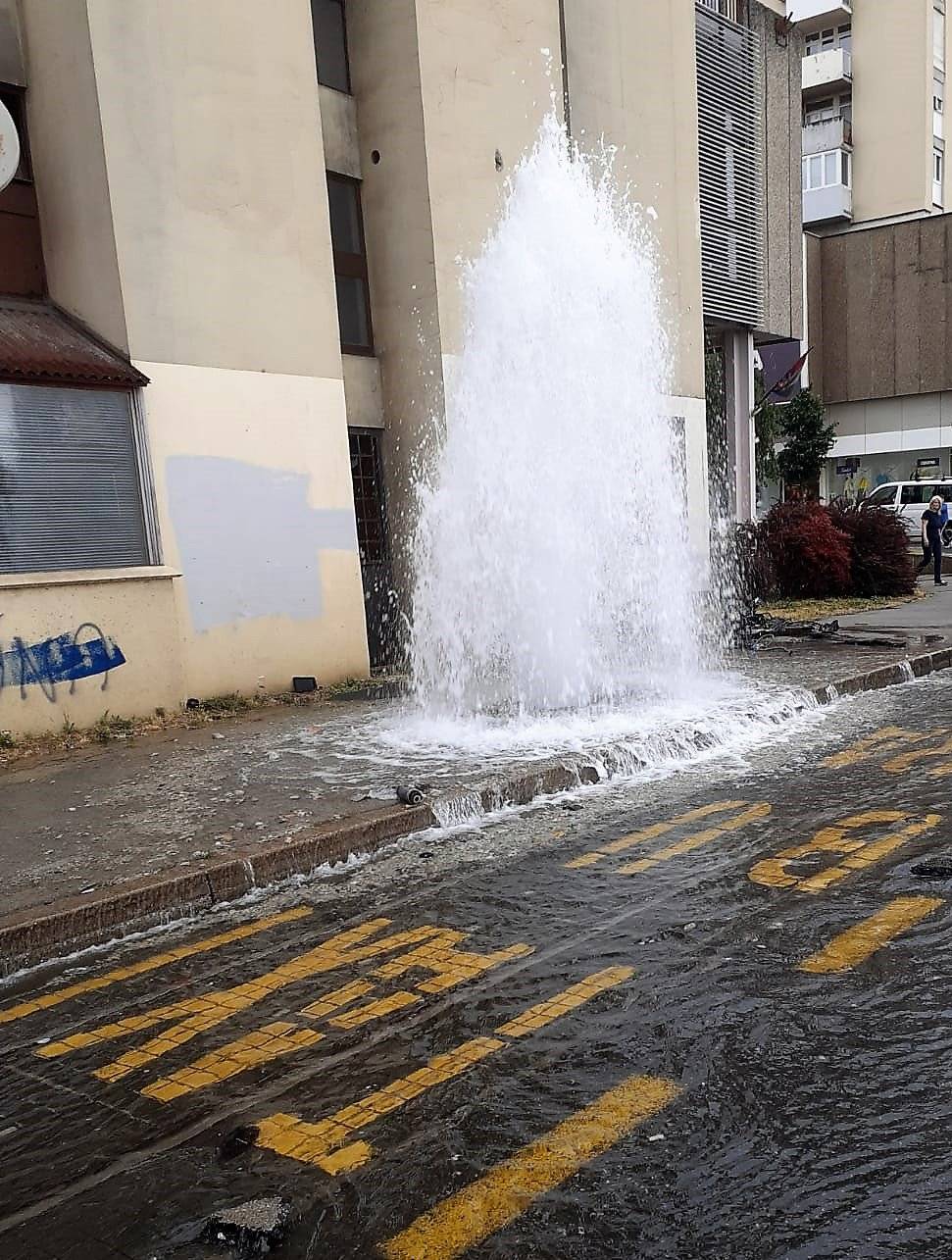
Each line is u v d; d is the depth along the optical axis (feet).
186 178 30.01
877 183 127.44
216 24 30.63
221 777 21.84
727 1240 7.59
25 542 26.45
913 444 124.26
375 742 24.43
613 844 17.34
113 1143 9.44
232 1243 7.89
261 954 13.71
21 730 26.08
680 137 53.47
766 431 93.76
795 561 56.13
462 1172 8.59
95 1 27.78
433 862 16.99
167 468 29.55
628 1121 9.16
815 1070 9.82
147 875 15.76
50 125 29.53
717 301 61.05
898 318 122.72
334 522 34.22
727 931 13.33
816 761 22.41
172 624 29.40
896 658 34.27
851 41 127.24
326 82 37.70
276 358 32.45
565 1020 11.16
